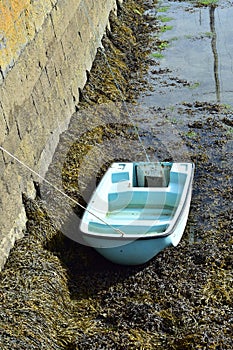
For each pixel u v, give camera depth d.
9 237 9.48
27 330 8.07
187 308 8.96
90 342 8.27
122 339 8.34
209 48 19.55
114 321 8.77
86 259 10.07
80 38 15.51
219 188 12.27
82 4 15.95
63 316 8.82
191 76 17.62
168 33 20.92
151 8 23.58
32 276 9.07
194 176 12.68
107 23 19.39
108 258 9.79
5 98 9.82
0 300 8.50
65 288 9.32
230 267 9.95
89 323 8.75
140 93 16.64
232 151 13.53
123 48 19.02
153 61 18.73
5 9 10.12
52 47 12.89
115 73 17.00
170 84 17.16
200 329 8.48
